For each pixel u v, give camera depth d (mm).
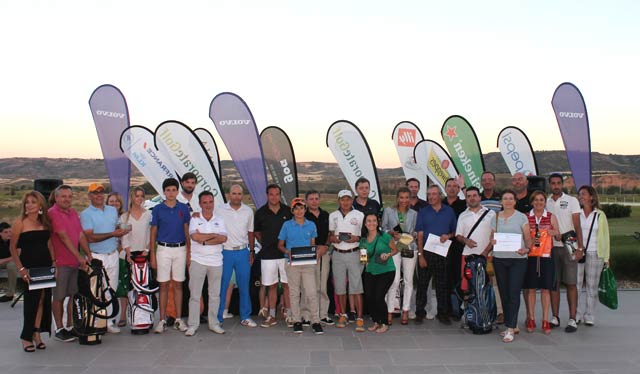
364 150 9453
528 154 10156
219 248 6637
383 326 6703
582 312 7797
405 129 10250
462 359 5527
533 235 6465
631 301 8867
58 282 6062
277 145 9406
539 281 6500
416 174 10180
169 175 8938
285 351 5832
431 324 7137
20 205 5848
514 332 6480
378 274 6688
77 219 6203
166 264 6555
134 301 6559
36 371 5105
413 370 5160
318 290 7113
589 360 5480
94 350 5855
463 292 6930
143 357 5590
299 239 6703
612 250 11523
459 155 10203
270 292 7047
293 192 9383
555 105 9633
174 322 7008
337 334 6594
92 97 9430
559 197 6941
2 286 10281
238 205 6957
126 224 6609
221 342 6203
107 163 9438
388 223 7141
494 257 6426
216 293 6637
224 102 9367
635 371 5117
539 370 5152
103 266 6328
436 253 6938
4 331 6805
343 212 6891
